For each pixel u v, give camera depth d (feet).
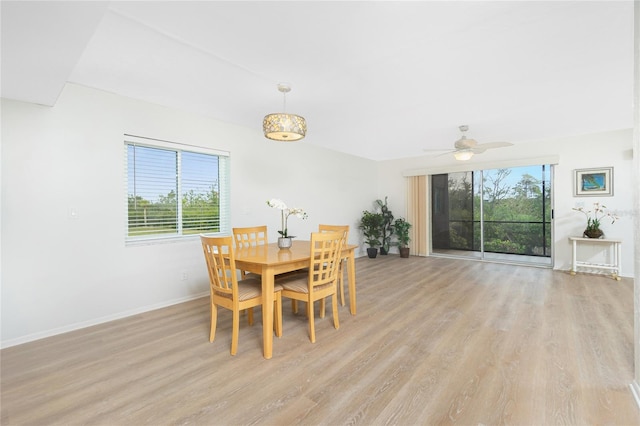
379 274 16.03
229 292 7.66
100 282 9.64
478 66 8.20
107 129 9.81
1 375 6.56
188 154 12.32
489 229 19.72
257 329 9.02
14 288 8.13
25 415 5.28
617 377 6.18
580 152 15.93
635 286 5.62
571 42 7.04
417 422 5.00
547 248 17.63
